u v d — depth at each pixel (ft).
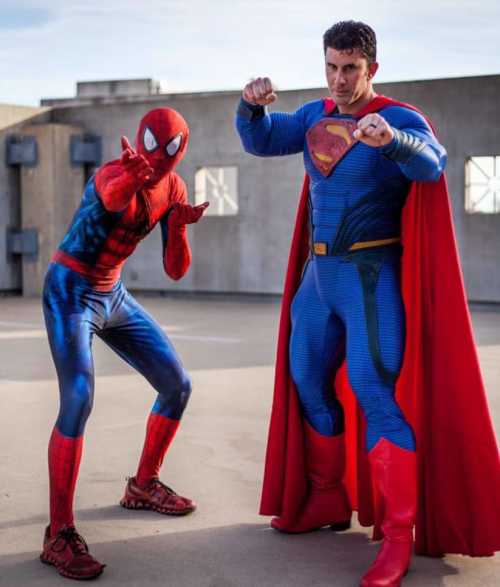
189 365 26.05
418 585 10.30
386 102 10.62
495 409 19.33
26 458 15.69
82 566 10.44
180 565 10.86
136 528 12.13
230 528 12.18
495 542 10.90
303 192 11.82
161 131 11.07
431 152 9.87
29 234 51.49
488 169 42.50
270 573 10.62
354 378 10.77
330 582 10.37
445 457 11.02
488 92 42.06
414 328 11.10
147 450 12.81
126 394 21.42
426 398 11.14
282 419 12.00
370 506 11.93
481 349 29.43
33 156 51.24
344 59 10.32
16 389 22.45
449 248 10.89
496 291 42.34
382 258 10.83
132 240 11.43
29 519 12.50
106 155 51.90
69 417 10.84
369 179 10.64
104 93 92.73
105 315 11.66
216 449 16.20
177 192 11.82
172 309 43.98
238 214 48.32
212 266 49.14
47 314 11.22
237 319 39.17
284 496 11.94
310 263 11.43
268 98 11.00
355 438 12.33
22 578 10.48
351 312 10.83
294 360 11.70
